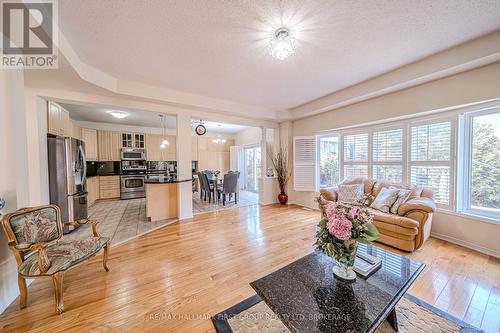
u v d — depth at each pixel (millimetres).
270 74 2895
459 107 2598
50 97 2775
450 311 1534
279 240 2918
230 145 8812
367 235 1335
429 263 2215
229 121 4582
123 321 1462
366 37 2043
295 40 2059
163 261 2326
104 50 2219
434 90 2709
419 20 1793
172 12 1658
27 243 1540
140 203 5535
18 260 1599
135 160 6516
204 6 1596
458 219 2691
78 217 3512
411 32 1971
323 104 3980
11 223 1588
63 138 3174
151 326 1419
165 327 1411
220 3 1565
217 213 4430
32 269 1521
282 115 4918
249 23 1809
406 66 2674
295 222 3764
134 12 1646
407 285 1330
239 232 3246
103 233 3229
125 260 2348
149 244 2795
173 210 4113
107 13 1651
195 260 2350
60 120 3328
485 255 2391
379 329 1370
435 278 1940
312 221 3822
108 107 3332
